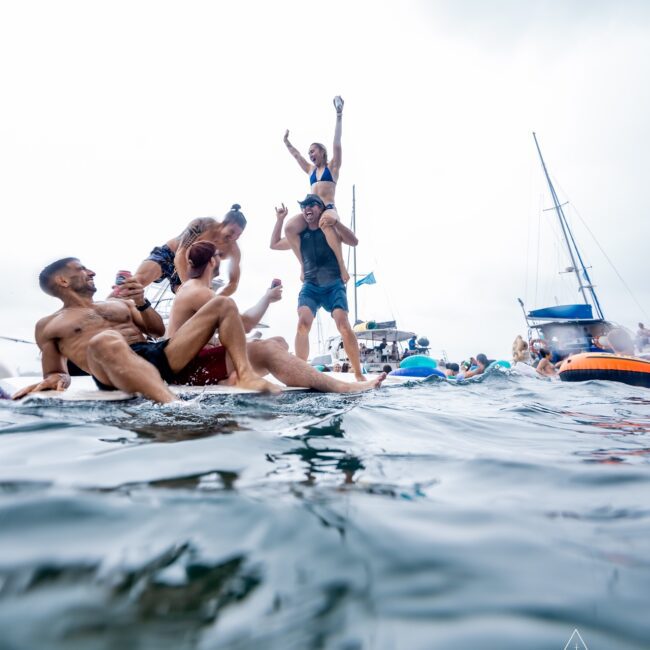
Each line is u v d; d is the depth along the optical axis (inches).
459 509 42.1
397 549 32.6
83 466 55.5
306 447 69.5
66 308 167.0
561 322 742.5
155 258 232.4
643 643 22.1
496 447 76.2
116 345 135.7
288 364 178.4
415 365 499.2
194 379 166.9
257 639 22.0
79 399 126.1
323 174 307.1
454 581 28.1
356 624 23.4
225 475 52.4
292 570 29.2
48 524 35.8
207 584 27.2
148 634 22.0
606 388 251.1
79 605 24.5
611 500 46.3
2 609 23.8
